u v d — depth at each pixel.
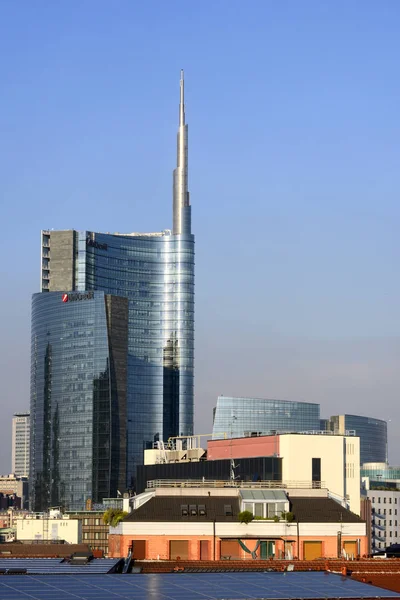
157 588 123.00
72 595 116.62
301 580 132.62
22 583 124.12
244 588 125.19
